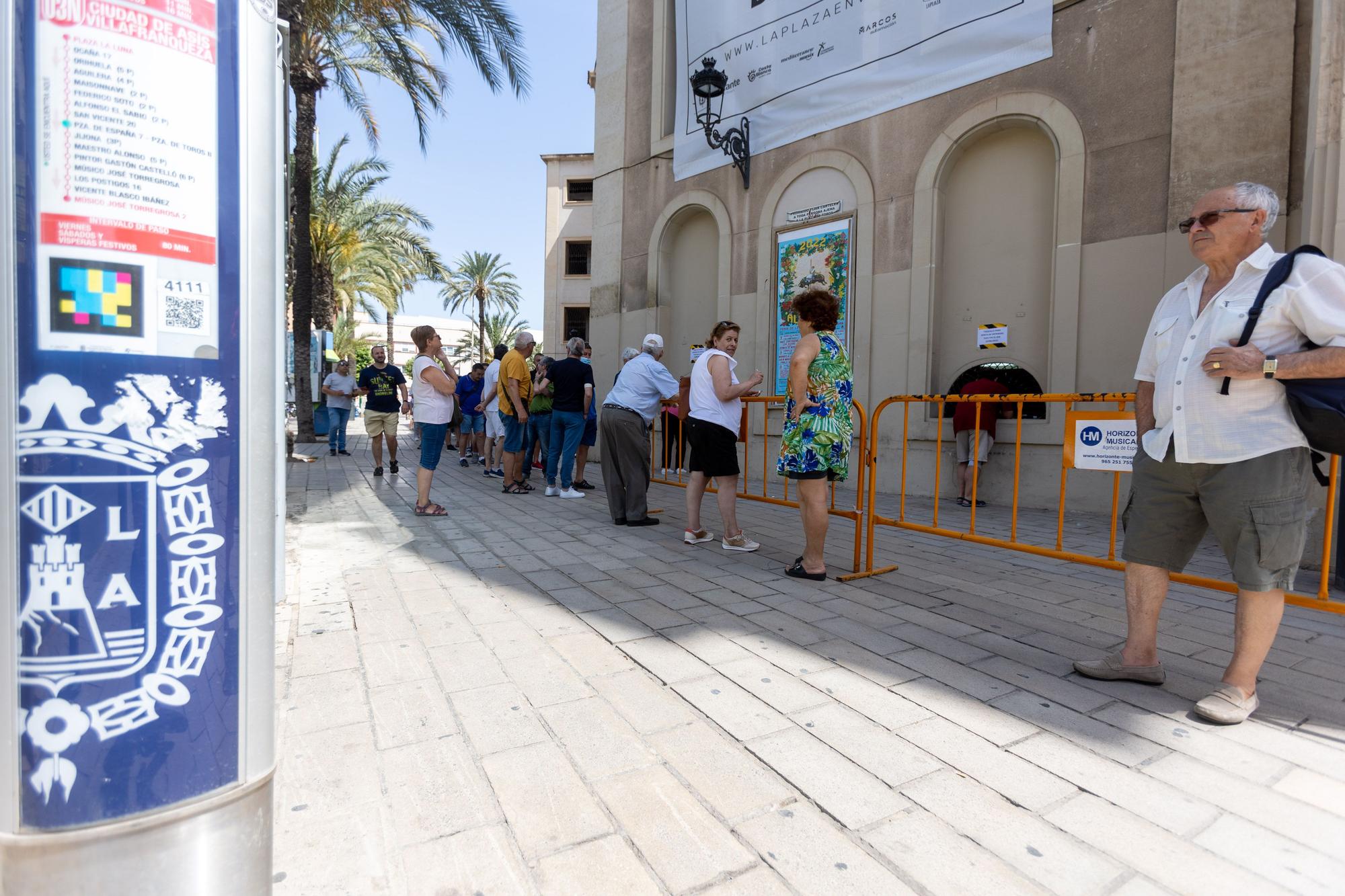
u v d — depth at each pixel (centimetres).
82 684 107
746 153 989
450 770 214
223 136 115
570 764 218
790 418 430
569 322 2462
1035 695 270
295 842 179
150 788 112
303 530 578
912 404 812
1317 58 504
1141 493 273
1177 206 629
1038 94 715
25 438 102
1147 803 199
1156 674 280
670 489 909
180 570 113
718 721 247
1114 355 668
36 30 101
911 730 241
